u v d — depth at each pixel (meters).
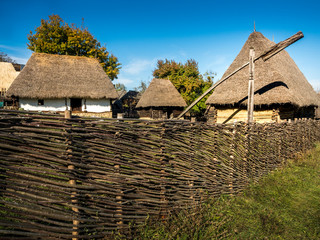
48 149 2.14
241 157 4.59
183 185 3.31
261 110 11.23
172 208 3.06
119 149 2.61
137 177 2.73
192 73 31.95
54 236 2.13
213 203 3.57
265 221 3.21
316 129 9.62
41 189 2.11
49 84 17.98
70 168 2.23
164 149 3.09
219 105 12.87
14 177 2.01
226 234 2.79
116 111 34.53
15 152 2.00
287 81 11.76
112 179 2.52
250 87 8.66
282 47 8.55
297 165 6.20
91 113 19.62
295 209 3.72
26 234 1.99
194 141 3.59
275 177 5.05
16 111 2.01
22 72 17.83
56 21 28.17
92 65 21.00
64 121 2.25
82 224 2.31
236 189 4.33
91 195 2.37
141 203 2.82
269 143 5.54
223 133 4.21
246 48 13.71
